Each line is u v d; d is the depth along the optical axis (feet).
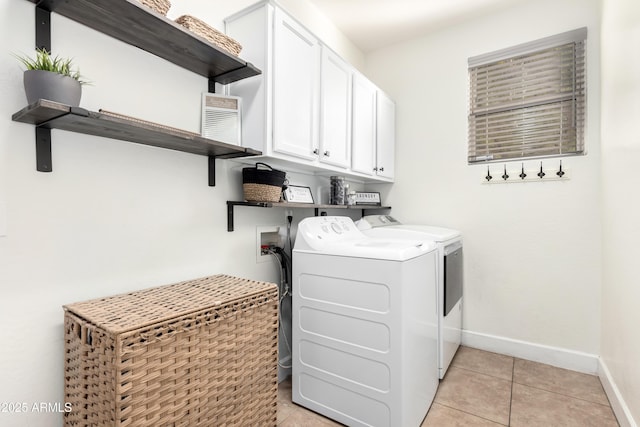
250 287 4.46
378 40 9.29
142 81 4.20
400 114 9.41
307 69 5.55
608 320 6.15
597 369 6.79
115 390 2.78
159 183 4.45
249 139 4.99
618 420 5.20
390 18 8.19
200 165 5.01
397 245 5.64
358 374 5.07
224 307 3.79
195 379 3.47
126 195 4.08
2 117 3.09
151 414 3.03
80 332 3.17
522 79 7.69
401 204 9.40
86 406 3.15
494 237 8.02
